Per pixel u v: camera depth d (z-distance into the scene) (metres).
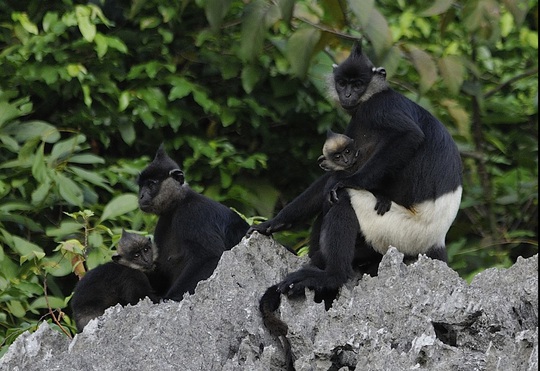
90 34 32.03
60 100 33.91
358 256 21.17
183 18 35.94
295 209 21.56
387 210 20.88
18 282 26.14
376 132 22.33
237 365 15.74
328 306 19.05
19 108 32.69
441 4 29.78
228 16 35.72
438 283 16.66
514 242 35.78
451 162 21.84
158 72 34.31
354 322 16.06
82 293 22.95
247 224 25.45
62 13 34.97
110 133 34.00
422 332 15.30
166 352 16.30
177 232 24.38
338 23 30.17
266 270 19.16
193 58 35.59
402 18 37.75
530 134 40.38
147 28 35.16
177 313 17.14
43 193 29.03
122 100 32.50
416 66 31.41
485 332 15.22
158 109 33.31
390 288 16.55
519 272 17.03
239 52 31.77
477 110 37.00
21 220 29.64
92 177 29.98
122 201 28.25
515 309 15.69
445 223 21.50
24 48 32.72
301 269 18.86
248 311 17.44
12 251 29.16
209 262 23.58
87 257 26.70
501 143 38.38
